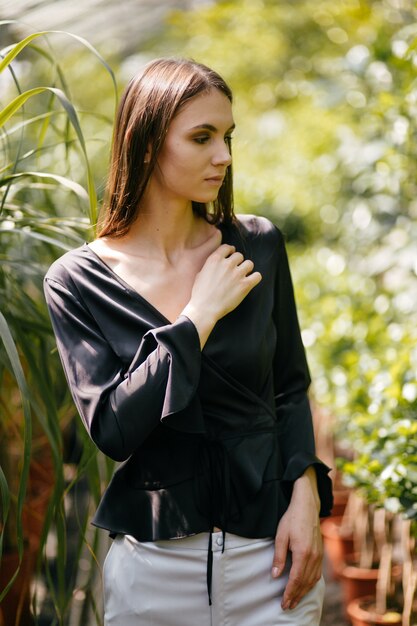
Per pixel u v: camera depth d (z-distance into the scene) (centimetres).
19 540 145
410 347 229
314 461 142
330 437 318
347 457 363
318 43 686
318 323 317
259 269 147
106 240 145
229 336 138
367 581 240
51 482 290
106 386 131
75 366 135
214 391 136
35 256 221
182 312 133
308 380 158
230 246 140
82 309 138
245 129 687
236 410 138
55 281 141
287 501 141
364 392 237
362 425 218
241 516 136
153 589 136
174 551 135
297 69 703
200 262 145
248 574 136
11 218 186
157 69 138
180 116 134
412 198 304
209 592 134
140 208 143
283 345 154
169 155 135
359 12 369
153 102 135
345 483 210
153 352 129
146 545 137
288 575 138
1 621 215
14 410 224
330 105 365
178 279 142
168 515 135
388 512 222
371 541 247
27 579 221
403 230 301
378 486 194
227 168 148
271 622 136
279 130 608
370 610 229
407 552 206
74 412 213
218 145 135
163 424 136
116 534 143
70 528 312
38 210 211
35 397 221
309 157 484
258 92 724
